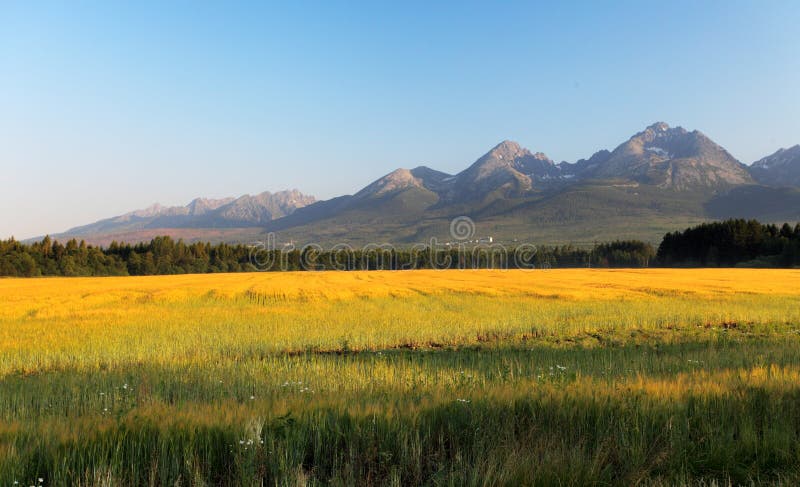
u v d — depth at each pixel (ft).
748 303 105.50
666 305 102.42
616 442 23.97
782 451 22.75
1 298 140.15
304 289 171.83
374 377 39.60
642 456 22.76
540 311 94.22
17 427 25.00
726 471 21.91
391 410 26.43
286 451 22.40
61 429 24.94
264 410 27.07
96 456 22.25
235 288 179.42
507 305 108.17
